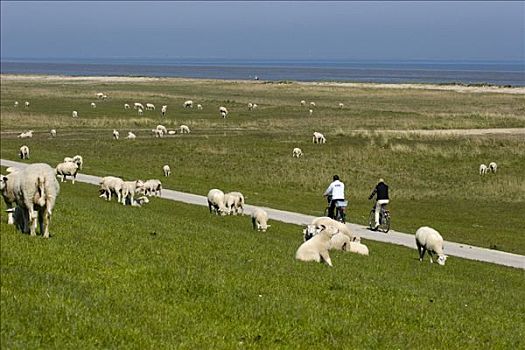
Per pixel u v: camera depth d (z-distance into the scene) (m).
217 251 21.78
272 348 12.77
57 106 115.31
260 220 35.09
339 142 75.50
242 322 13.92
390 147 70.31
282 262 20.97
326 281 18.42
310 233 27.98
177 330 12.92
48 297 13.20
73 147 71.69
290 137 79.56
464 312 17.69
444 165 62.75
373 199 48.50
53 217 24.50
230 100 133.62
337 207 37.19
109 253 18.39
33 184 19.45
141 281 15.83
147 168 60.03
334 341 13.55
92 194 44.50
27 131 83.19
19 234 19.42
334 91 164.00
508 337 15.71
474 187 53.16
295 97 145.12
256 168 60.88
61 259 16.73
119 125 91.81
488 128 87.12
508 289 24.39
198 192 48.44
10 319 11.78
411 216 43.06
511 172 59.78
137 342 11.93
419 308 17.08
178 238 23.70
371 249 30.97
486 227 40.38
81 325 12.10
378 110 112.06
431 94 152.62
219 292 15.59
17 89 159.75
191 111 111.69
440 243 28.42
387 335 14.38
